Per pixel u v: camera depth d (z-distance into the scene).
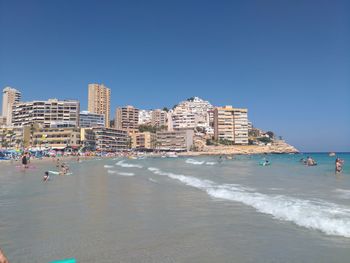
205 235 10.95
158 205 17.08
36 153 113.69
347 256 8.55
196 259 8.63
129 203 17.86
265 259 8.53
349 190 22.12
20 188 25.69
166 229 11.88
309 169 52.66
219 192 21.38
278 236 10.57
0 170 51.12
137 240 10.47
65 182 30.61
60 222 13.23
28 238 10.88
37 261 8.66
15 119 181.00
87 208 16.42
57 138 151.00
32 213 15.20
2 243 10.34
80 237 10.90
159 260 8.59
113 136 186.62
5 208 16.61
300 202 16.53
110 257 8.87
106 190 23.98
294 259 8.47
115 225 12.62
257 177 35.22
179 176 36.94
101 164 78.62
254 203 16.70
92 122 194.38
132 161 104.62
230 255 8.89
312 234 10.65
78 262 8.52
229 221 12.90
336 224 11.68
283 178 33.56
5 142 153.50
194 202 17.73
